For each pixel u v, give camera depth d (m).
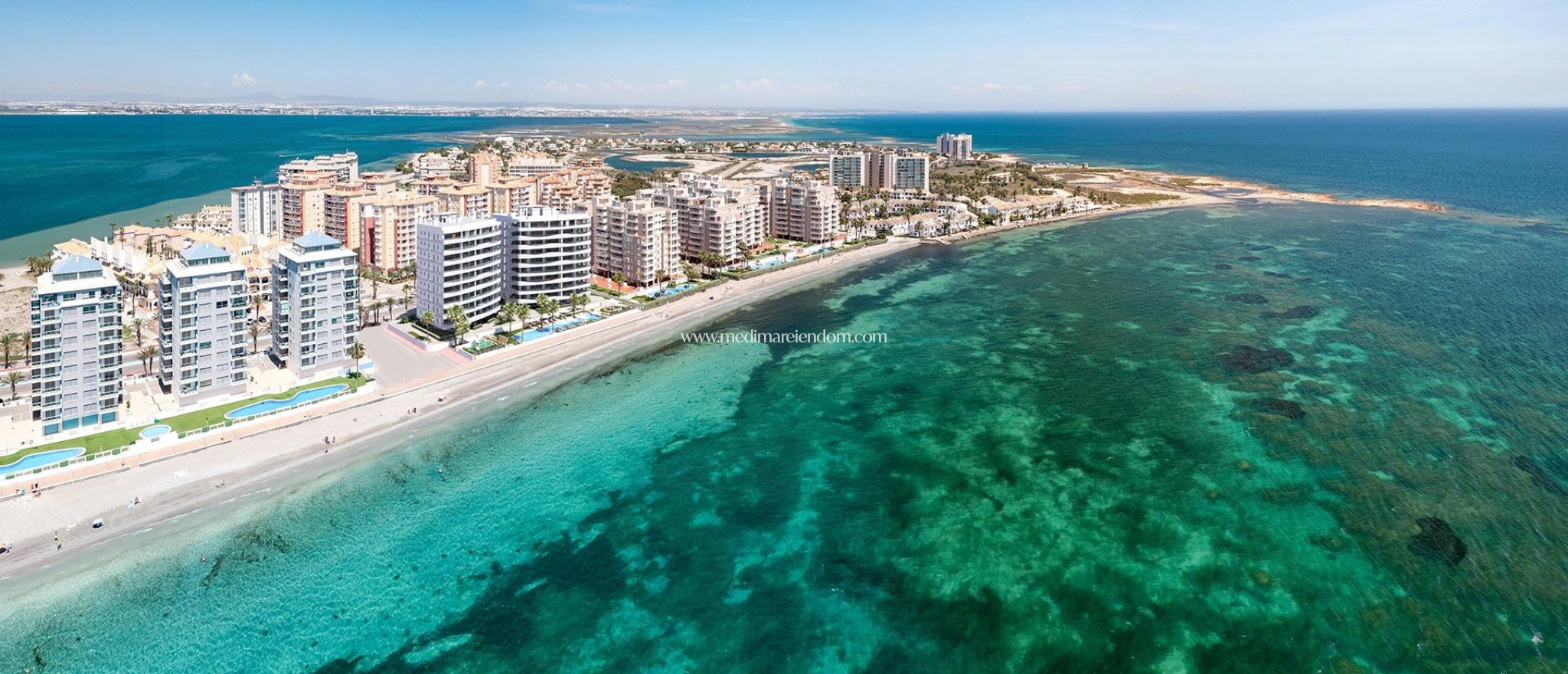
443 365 167.12
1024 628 90.00
